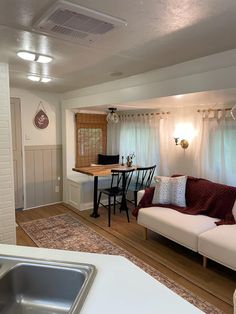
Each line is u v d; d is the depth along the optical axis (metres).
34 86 4.03
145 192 3.54
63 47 2.10
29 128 4.52
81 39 1.90
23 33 1.79
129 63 2.59
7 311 1.14
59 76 3.25
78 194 4.55
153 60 2.48
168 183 3.50
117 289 0.98
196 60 2.44
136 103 3.54
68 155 4.87
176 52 2.23
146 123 4.57
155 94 2.94
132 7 1.40
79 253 1.28
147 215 3.20
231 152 3.34
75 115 4.91
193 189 3.44
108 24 1.62
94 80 3.50
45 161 4.77
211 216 3.07
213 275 2.56
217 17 1.53
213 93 2.52
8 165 2.83
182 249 3.11
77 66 2.73
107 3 1.36
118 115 5.22
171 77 2.73
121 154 5.18
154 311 0.87
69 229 3.69
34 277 1.19
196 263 2.79
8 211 2.86
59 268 1.15
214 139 3.50
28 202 4.62
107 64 2.64
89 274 1.09
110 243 3.25
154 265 2.74
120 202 4.77
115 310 0.87
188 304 0.91
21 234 3.50
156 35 1.82
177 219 2.92
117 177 4.54
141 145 4.71
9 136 2.81
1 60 2.55
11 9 1.43
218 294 2.26
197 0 1.33
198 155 3.69
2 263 1.19
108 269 1.13
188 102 3.37
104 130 5.41
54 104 4.80
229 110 3.31
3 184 2.81
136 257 2.90
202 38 1.88
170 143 4.18
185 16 1.52
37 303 1.18
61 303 1.16
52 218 4.13
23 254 1.26
